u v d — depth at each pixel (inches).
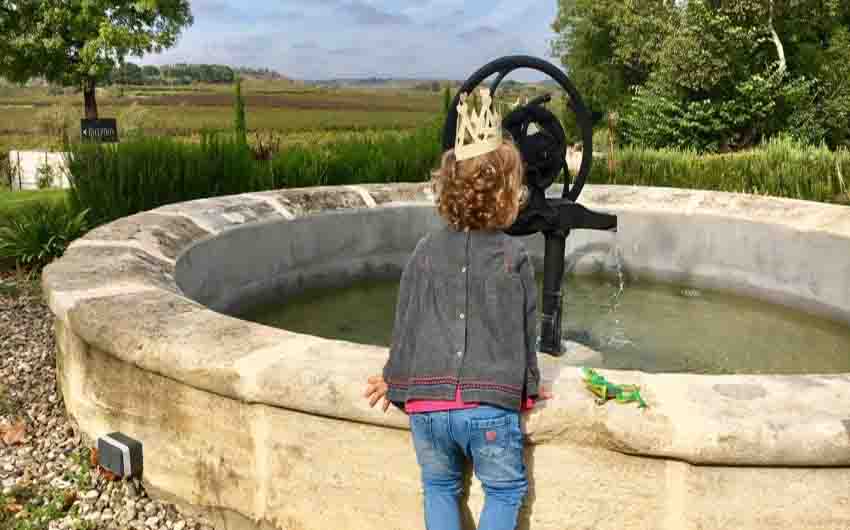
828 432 75.4
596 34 1223.5
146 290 125.1
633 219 230.2
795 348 170.4
